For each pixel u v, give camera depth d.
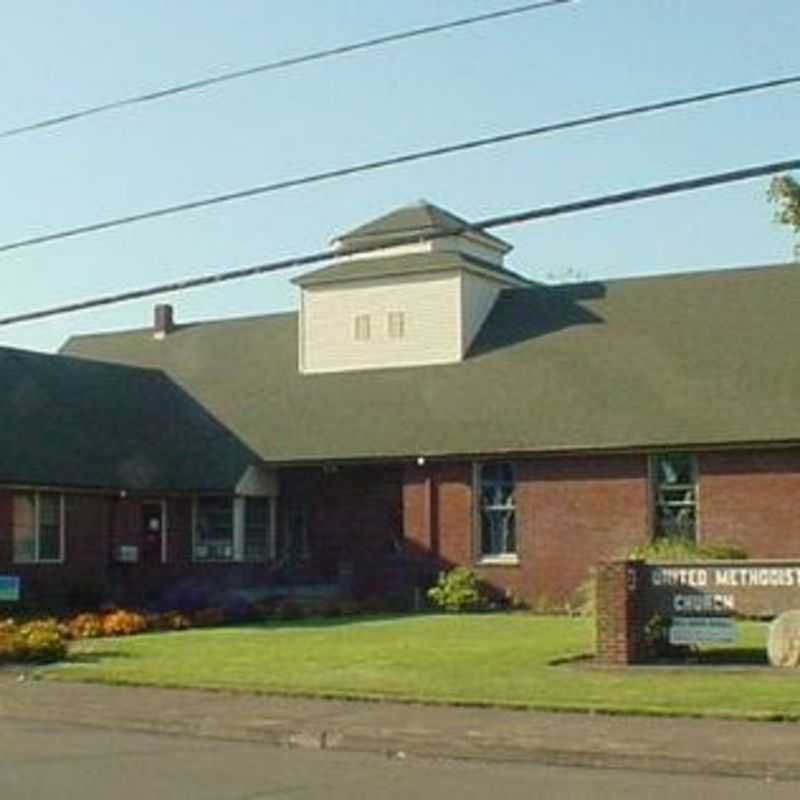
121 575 42.19
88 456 41.81
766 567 23.31
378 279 45.50
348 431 43.47
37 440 40.75
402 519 42.94
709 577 23.62
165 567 43.53
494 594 41.03
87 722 19.81
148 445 44.28
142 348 51.34
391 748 17.25
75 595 40.16
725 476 38.91
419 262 44.78
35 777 15.20
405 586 42.19
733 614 23.45
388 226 46.25
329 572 43.88
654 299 43.72
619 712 18.53
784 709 18.45
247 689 21.67
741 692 20.03
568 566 40.28
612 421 40.06
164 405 46.94
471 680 22.12
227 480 43.06
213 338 50.38
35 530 39.91
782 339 40.81
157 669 24.47
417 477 42.34
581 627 32.50
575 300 44.75
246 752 17.23
